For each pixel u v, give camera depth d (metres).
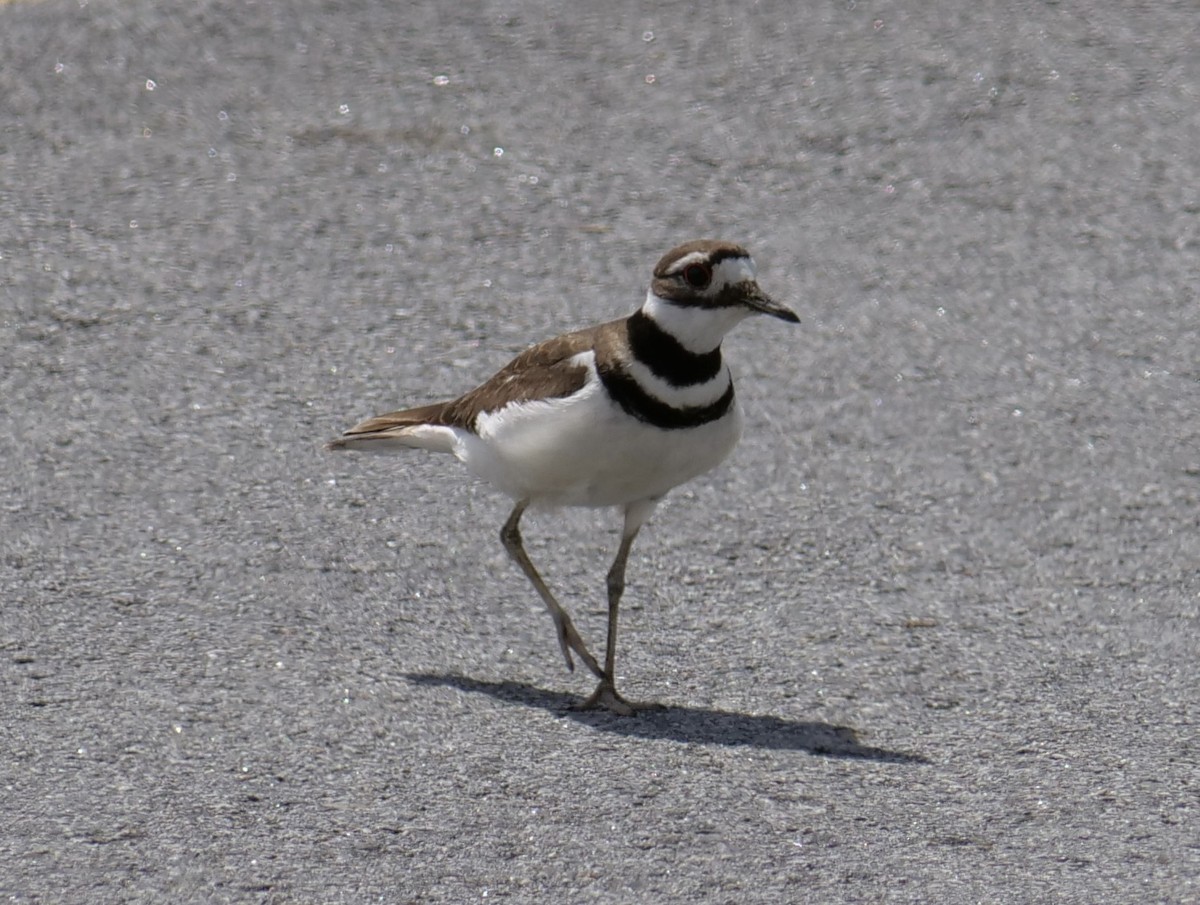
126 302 14.48
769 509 11.59
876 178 17.50
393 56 20.31
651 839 7.73
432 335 14.15
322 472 11.88
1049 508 11.62
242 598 10.12
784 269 15.61
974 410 13.08
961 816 8.04
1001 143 18.23
